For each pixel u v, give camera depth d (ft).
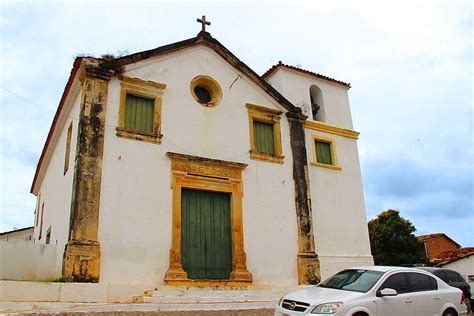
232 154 51.13
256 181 51.67
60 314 29.55
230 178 49.67
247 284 46.11
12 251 42.80
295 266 50.83
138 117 46.75
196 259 45.39
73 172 43.16
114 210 41.45
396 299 28.91
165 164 45.96
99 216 40.50
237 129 52.70
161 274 42.06
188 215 46.39
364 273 31.14
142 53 48.32
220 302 39.65
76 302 35.01
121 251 40.57
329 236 56.24
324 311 26.11
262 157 53.21
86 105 43.29
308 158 58.54
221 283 44.52
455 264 85.30
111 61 45.83
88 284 36.32
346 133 64.18
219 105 52.31
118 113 45.06
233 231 47.98
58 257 43.65
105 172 42.22
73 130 47.55
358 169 63.36
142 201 43.27
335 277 32.55
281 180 53.67
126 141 44.45
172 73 50.29
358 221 59.88
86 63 44.47
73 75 46.55
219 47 54.90
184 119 49.08
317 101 66.74
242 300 41.96
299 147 56.95
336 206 58.59
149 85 47.83
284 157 55.11
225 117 52.26
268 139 55.72
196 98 51.06
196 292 41.09
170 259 42.80
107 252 39.88
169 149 46.83
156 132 46.62
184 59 51.96
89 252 38.68
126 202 42.34
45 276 43.42
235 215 48.60
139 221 42.42
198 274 45.01
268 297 43.88
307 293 29.22
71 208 41.06
